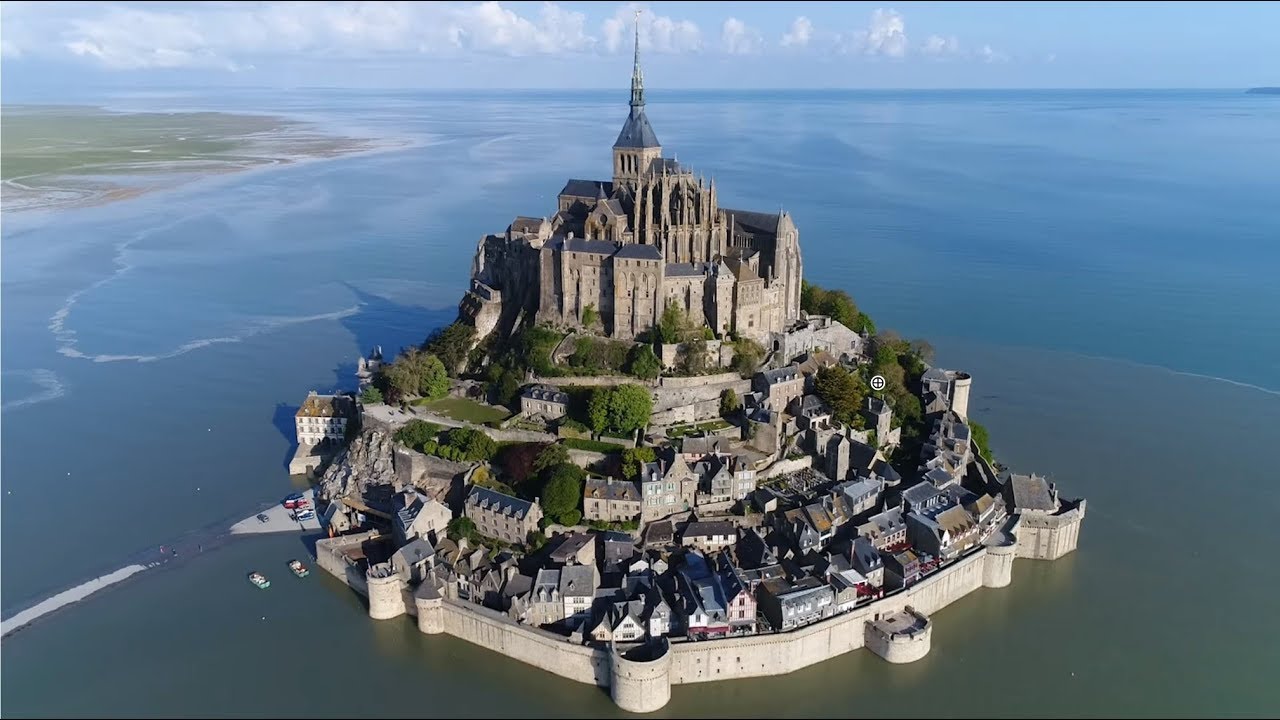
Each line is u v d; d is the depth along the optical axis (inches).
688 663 6766.7
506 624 7032.5
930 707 6619.1
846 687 6825.8
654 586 7204.7
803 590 6973.4
